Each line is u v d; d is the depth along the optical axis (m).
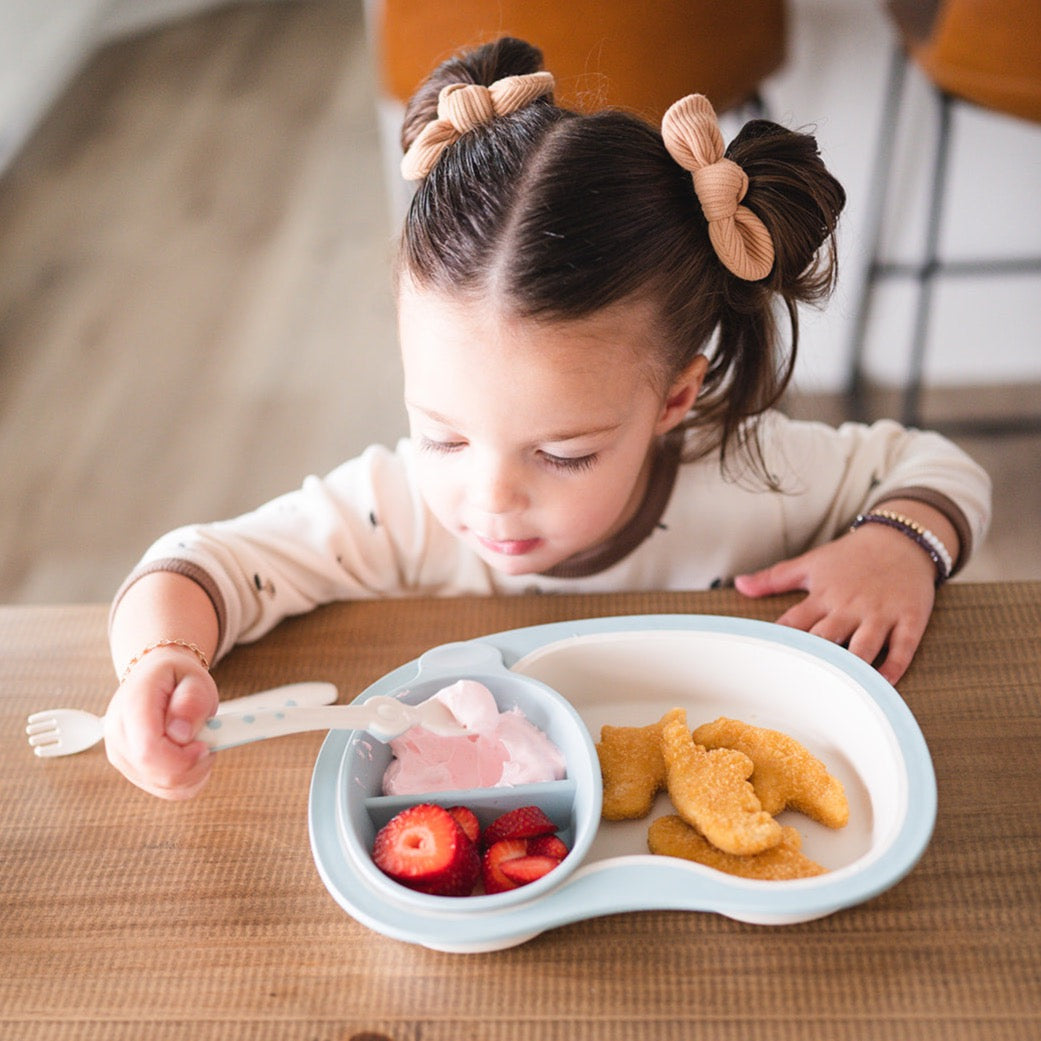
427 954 0.64
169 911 0.67
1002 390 2.30
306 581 0.97
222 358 2.58
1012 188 2.08
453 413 0.79
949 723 0.77
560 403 0.77
